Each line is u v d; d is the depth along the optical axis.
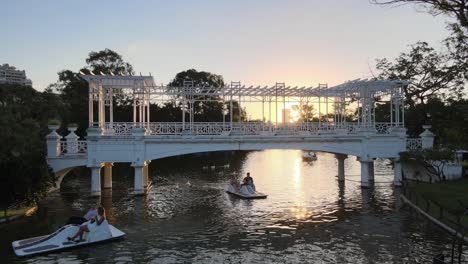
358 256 16.41
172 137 29.67
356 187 34.34
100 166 29.23
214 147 30.30
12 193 23.50
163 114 67.19
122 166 53.81
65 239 17.84
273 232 20.19
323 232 20.12
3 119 22.92
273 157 78.69
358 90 36.66
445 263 14.23
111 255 16.80
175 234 19.86
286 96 35.59
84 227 17.98
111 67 66.06
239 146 30.61
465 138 32.56
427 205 22.95
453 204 23.66
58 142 29.50
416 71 43.28
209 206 26.64
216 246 17.97
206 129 30.75
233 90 33.28
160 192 32.50
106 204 27.09
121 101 66.81
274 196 30.48
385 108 46.38
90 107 29.67
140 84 31.61
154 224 21.84
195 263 15.81
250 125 31.77
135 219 22.95
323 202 27.86
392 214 23.89
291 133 32.25
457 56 39.97
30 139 24.98
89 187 34.66
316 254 16.75
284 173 47.25
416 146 34.47
